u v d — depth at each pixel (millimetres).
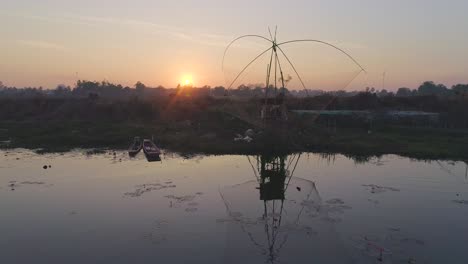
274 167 16016
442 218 16109
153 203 18391
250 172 24922
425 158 31016
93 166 27109
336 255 9094
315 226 9961
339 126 48250
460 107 52125
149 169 26172
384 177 24141
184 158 30297
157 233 14523
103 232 14773
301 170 26109
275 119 16703
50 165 27156
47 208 17781
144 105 55969
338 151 33594
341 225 14867
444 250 12797
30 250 13242
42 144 36188
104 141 37531
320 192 20094
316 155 32156
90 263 12227
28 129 43719
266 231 9523
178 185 21703
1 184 22016
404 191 20672
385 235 13977
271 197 11883
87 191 20578
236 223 9984
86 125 47000
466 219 15977
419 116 50312
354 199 18828
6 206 18094
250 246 8922
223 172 25078
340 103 57875
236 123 43688
